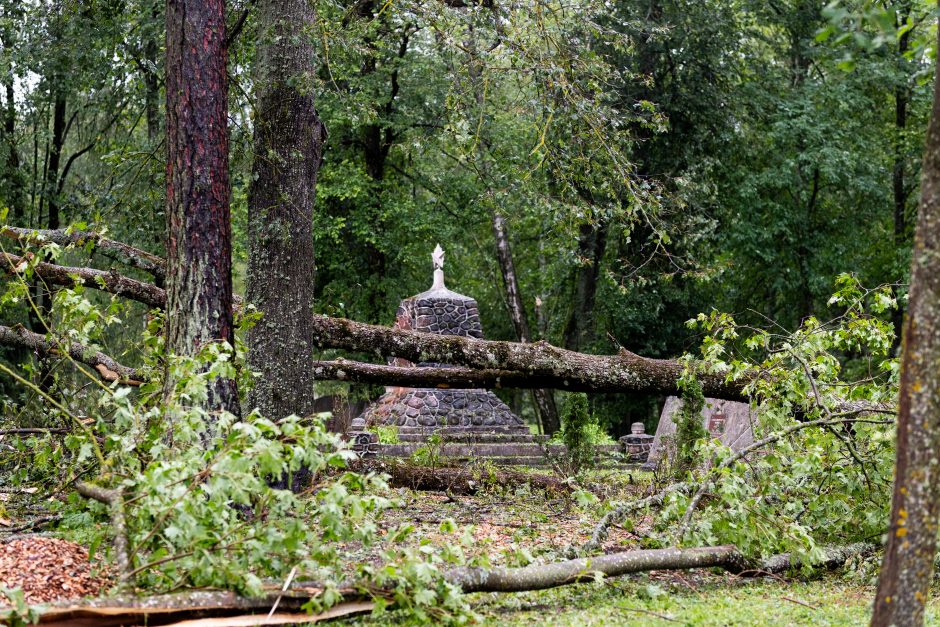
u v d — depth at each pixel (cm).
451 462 1490
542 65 1074
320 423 591
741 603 689
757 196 2905
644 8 2578
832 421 859
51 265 1167
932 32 493
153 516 592
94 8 1402
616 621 621
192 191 839
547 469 1908
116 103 1984
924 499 411
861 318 1027
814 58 3027
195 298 830
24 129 2592
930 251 412
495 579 637
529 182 1203
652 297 2931
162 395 818
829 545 877
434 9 1062
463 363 1236
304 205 1091
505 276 3022
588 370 1239
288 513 693
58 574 607
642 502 841
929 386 411
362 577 600
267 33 1078
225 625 531
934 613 657
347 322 1224
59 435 1011
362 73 2653
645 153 2744
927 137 420
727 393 1269
